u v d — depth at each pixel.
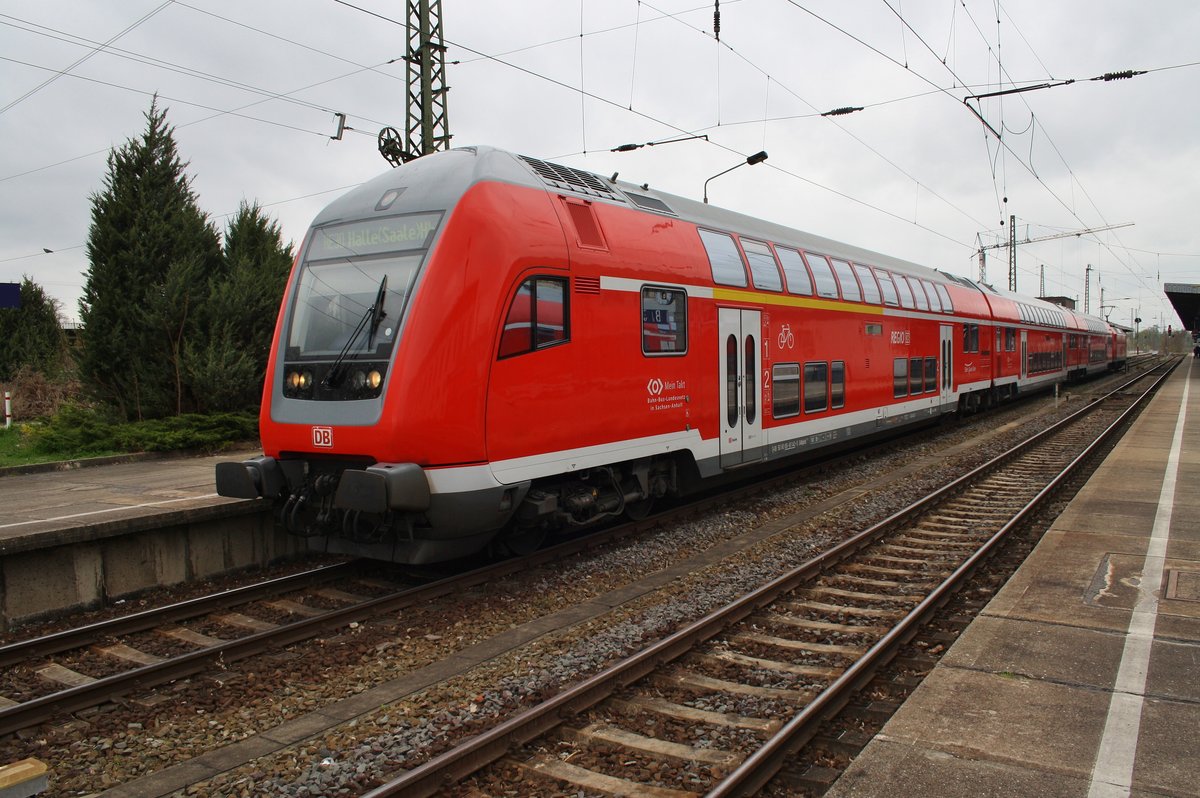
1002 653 5.02
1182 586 6.30
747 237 10.85
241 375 15.28
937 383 17.58
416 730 4.47
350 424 6.65
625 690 4.93
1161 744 3.80
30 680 5.54
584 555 8.34
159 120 15.59
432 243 6.69
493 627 6.32
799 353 11.64
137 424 14.67
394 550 6.95
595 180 8.75
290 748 4.38
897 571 7.48
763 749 3.83
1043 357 28.44
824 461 14.41
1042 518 9.48
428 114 16.14
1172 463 12.50
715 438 9.63
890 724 4.10
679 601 6.79
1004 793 3.42
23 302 25.06
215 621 6.70
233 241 18.20
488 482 6.68
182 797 3.91
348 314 7.01
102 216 15.08
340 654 5.74
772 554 8.29
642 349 8.37
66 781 4.13
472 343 6.57
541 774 3.95
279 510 7.58
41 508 8.78
